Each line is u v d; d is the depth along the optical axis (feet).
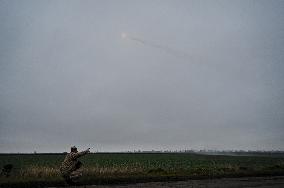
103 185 56.59
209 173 79.15
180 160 276.00
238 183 60.64
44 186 54.44
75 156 56.59
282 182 62.64
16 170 87.15
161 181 64.49
